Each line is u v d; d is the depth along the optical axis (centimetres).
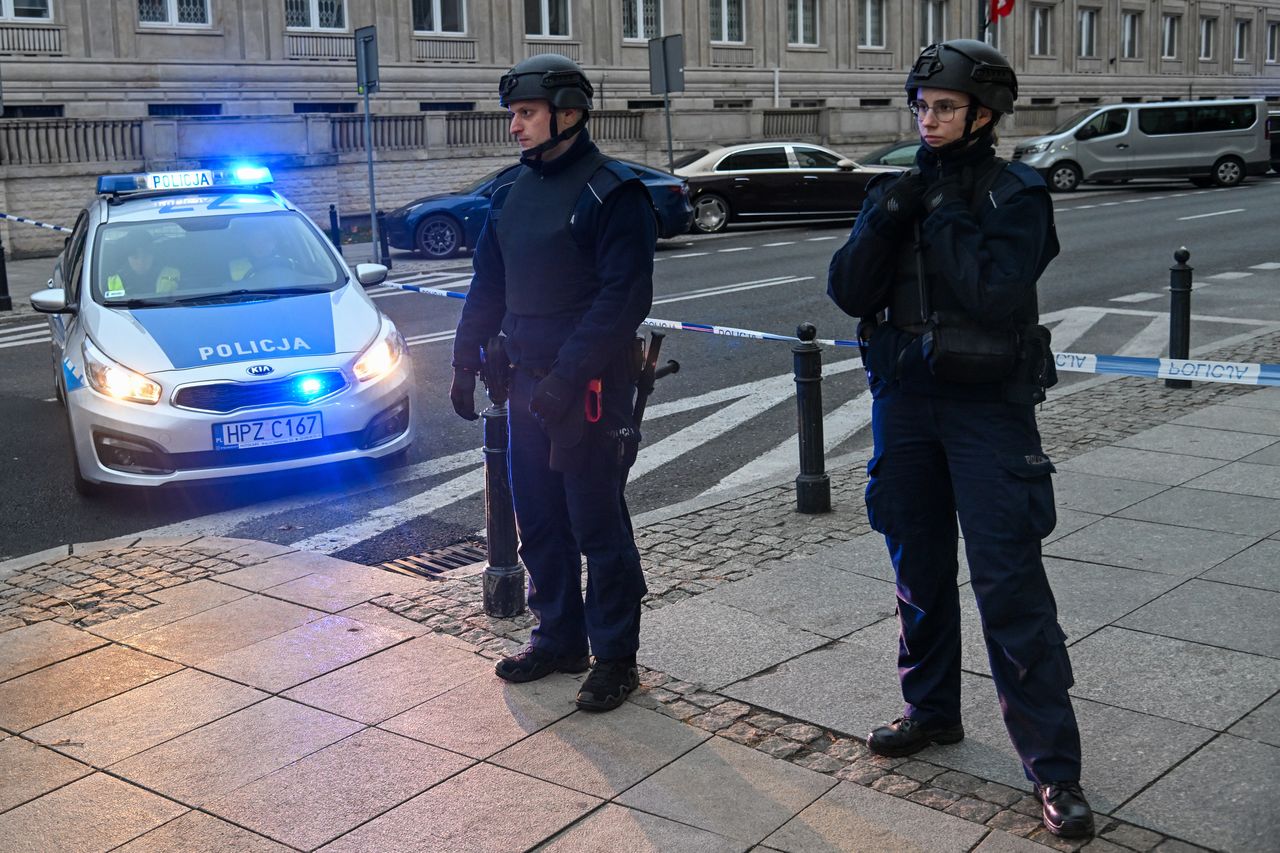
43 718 411
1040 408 829
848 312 342
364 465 750
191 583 534
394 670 439
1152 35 5006
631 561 404
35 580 544
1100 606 474
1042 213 316
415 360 1079
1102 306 1302
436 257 1941
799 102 3872
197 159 2342
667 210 1911
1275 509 586
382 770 369
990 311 309
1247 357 984
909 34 4172
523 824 337
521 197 401
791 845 322
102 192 873
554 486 416
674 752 374
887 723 385
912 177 324
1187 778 347
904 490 347
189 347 690
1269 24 5647
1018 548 324
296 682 431
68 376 691
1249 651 429
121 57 2577
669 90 2014
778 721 392
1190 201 2461
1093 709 391
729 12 3681
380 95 2986
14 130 2134
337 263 808
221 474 667
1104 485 638
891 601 489
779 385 955
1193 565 514
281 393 678
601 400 391
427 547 603
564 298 396
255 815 347
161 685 433
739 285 1501
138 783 367
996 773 355
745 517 611
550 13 3306
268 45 2786
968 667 425
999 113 318
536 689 420
